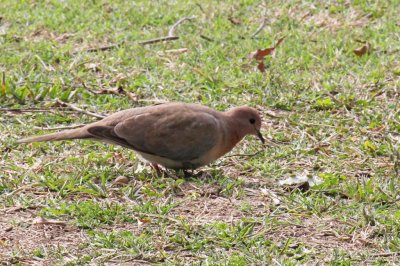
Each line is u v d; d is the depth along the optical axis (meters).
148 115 11.21
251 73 15.01
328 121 13.23
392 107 13.73
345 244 9.74
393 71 15.07
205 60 15.60
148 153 11.21
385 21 17.53
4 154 11.86
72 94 13.93
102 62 15.48
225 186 11.05
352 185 11.08
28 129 12.70
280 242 9.73
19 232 9.83
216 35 16.86
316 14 18.02
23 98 13.76
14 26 17.41
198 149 11.20
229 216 10.32
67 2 18.67
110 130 11.17
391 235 9.88
